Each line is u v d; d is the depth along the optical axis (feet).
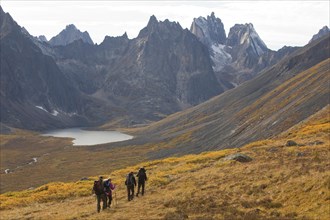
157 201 99.25
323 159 111.45
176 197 100.58
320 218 68.54
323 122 270.05
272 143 203.31
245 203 84.43
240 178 108.47
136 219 82.69
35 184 389.39
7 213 114.42
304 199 79.51
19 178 434.71
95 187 97.71
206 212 81.97
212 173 125.39
